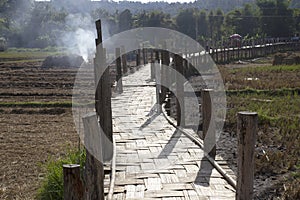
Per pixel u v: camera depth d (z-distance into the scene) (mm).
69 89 21297
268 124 11297
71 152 7547
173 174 6129
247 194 4617
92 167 4793
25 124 13688
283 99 14938
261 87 17656
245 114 4500
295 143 9398
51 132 12422
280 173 7719
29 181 8094
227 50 32844
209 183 5762
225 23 61125
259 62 33594
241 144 4566
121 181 5863
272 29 58688
